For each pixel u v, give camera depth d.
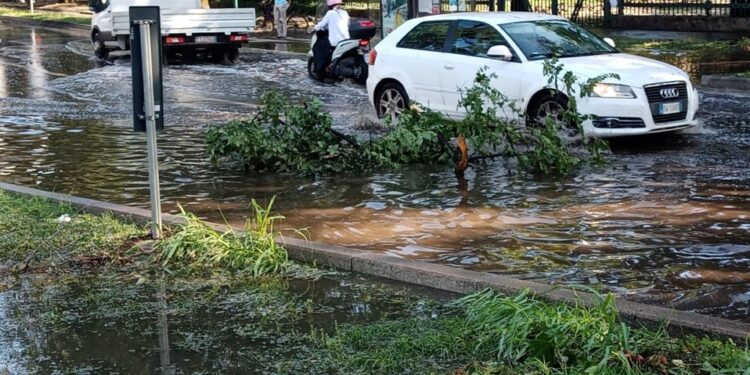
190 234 7.54
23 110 16.52
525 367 5.01
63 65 24.55
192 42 23.67
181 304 6.40
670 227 8.06
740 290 6.48
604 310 5.31
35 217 8.55
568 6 31.09
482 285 6.30
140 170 11.10
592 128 11.59
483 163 11.06
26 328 6.02
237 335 5.80
